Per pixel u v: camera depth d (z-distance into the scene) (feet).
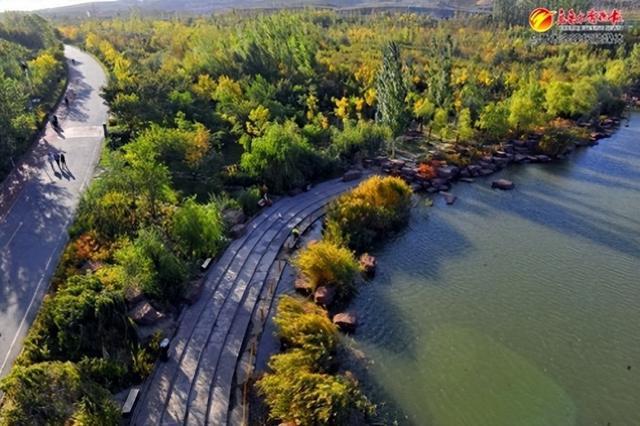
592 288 127.95
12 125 174.50
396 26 521.24
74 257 110.83
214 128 206.69
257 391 89.15
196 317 106.73
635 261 140.56
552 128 256.73
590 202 181.78
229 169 174.60
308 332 99.55
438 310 118.62
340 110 240.12
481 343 107.76
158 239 114.32
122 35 475.31
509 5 609.01
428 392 94.32
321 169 188.03
